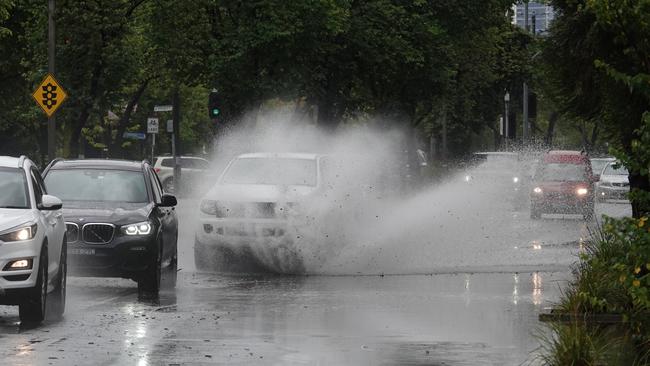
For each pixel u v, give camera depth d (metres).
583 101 36.81
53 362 23.06
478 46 121.81
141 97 141.38
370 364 22.94
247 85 85.81
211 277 41.72
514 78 155.38
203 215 44.06
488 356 23.95
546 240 57.38
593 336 22.08
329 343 25.73
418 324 28.89
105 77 78.50
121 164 40.44
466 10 109.25
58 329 28.05
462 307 32.34
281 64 87.81
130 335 26.98
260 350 24.70
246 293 36.38
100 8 77.44
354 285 38.66
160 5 84.44
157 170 125.88
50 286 30.64
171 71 90.56
